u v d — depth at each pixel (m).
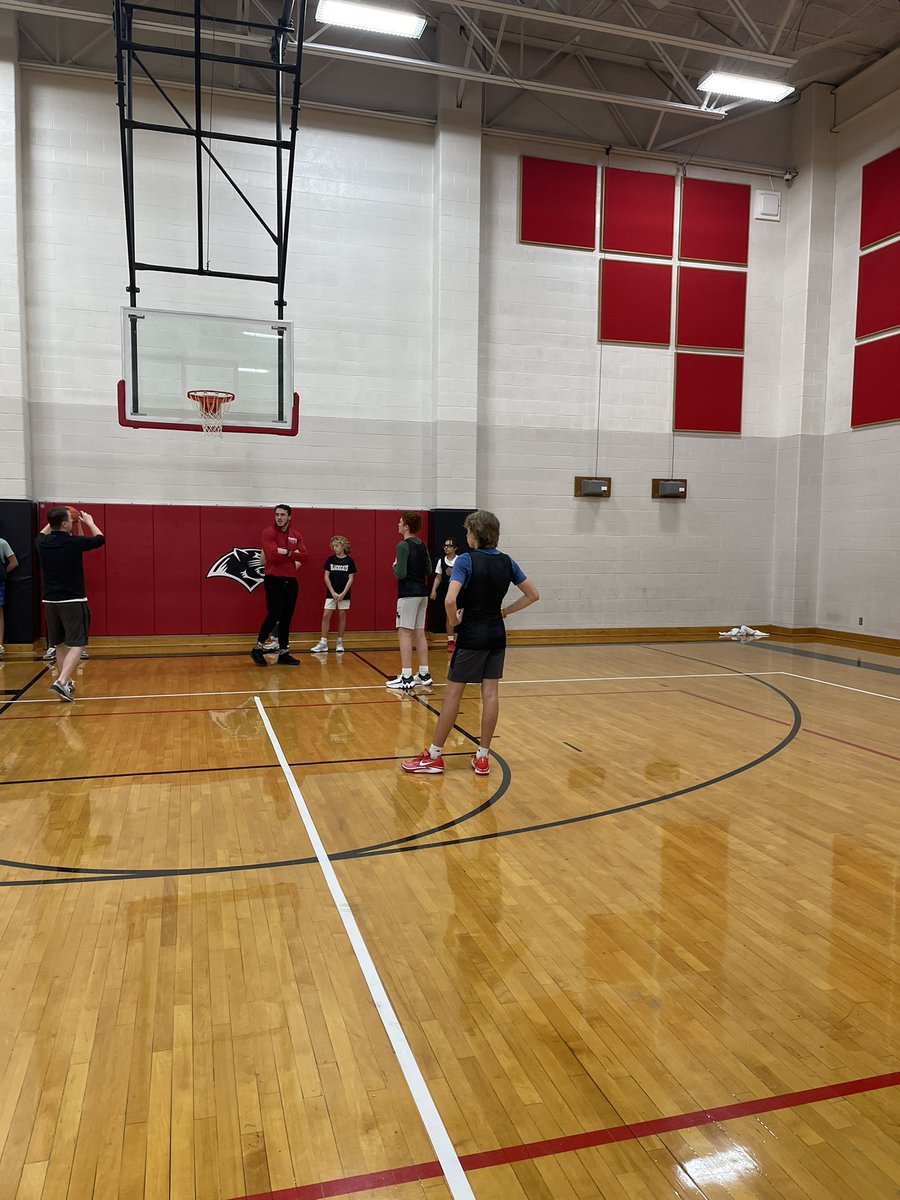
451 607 4.29
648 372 11.09
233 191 9.44
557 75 10.45
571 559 10.94
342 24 7.86
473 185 10.00
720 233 11.27
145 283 9.25
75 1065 2.05
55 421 9.09
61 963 2.55
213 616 9.64
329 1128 1.84
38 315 8.98
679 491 11.20
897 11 9.31
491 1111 1.91
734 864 3.41
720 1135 1.84
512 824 3.84
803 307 11.23
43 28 8.84
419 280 10.14
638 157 10.84
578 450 10.86
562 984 2.47
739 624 11.70
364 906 2.97
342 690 7.06
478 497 10.54
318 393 9.86
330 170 9.76
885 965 2.61
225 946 2.67
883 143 10.39
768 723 6.00
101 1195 1.64
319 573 9.95
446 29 9.73
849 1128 1.87
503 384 10.53
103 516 9.23
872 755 5.13
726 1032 2.24
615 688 7.38
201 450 9.54
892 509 10.33
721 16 9.42
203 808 4.01
